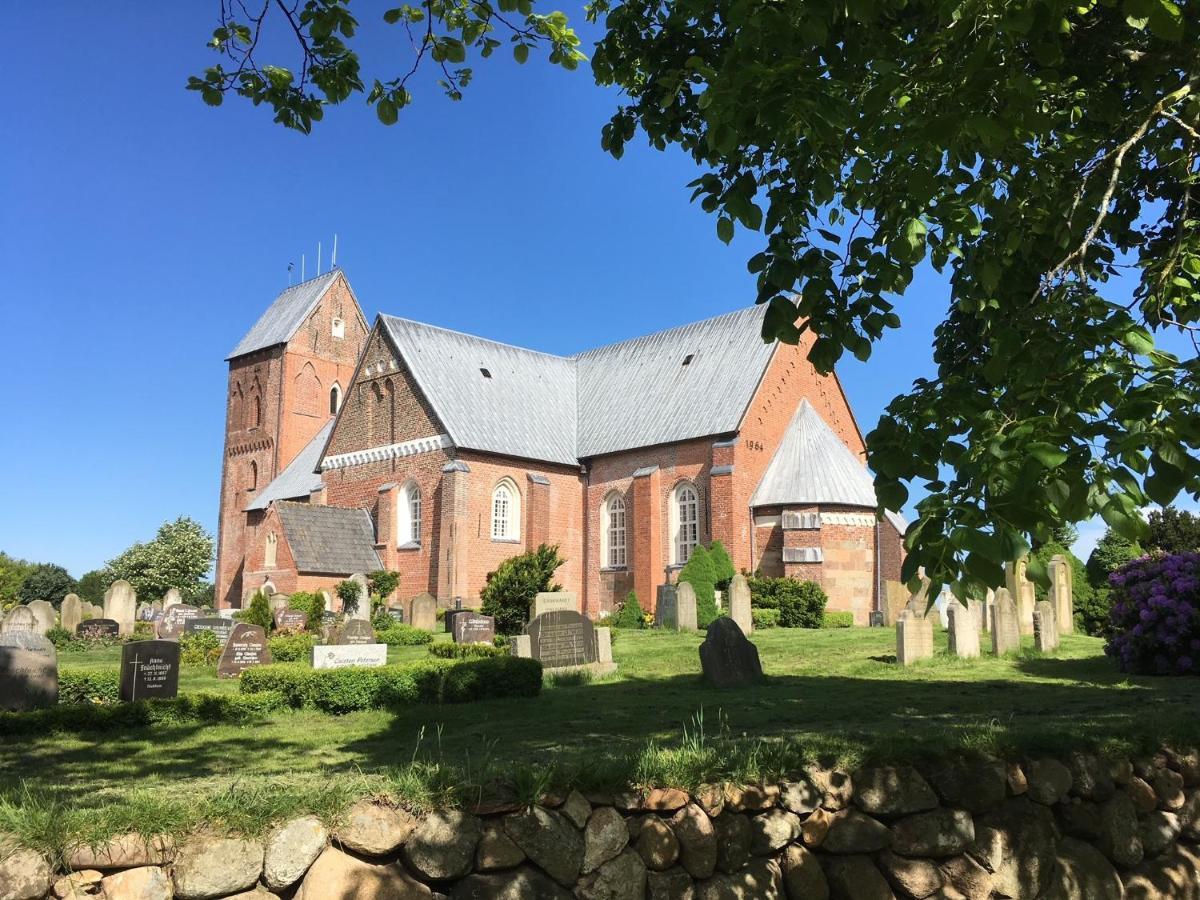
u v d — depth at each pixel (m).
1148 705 11.70
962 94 4.88
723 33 8.06
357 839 4.21
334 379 66.38
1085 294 5.47
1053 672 17.02
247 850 4.02
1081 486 4.04
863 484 38.41
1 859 3.63
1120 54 6.54
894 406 5.60
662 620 30.80
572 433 46.69
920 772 5.64
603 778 4.79
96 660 22.62
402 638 27.53
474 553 40.56
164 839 3.91
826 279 5.95
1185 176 6.87
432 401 42.06
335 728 12.21
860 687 15.02
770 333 6.00
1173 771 6.66
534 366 49.12
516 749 9.11
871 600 36.88
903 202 6.14
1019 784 5.85
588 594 43.62
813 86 5.12
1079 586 31.41
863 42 5.78
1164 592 16.41
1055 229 6.48
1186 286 6.39
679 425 41.44
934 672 17.20
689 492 40.56
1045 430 4.24
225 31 7.50
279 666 14.95
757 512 38.56
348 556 41.69
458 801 4.43
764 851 5.15
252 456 64.94
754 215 5.80
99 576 87.06
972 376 6.87
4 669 13.34
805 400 42.28
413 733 11.51
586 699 14.56
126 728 12.22
